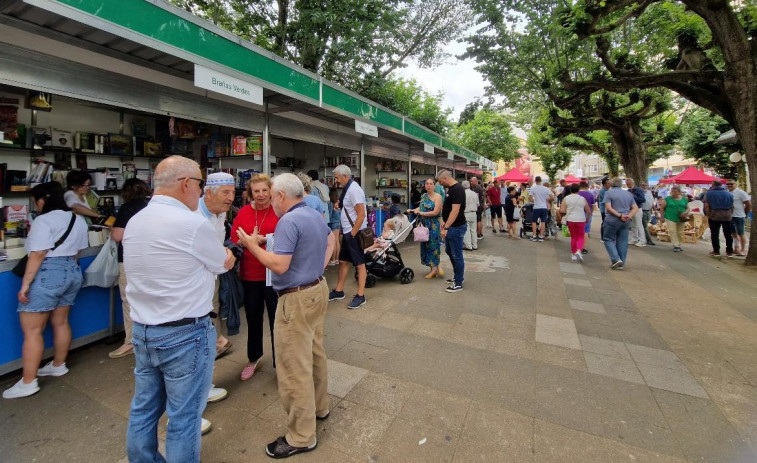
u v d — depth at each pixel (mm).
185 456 1741
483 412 2623
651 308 4918
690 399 2814
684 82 8297
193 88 4477
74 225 2996
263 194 2982
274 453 2174
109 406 2686
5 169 4195
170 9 3232
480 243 10289
